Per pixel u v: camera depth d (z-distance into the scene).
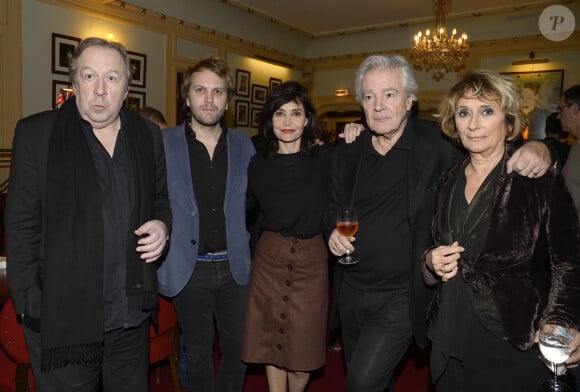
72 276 1.49
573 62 7.17
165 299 2.14
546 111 7.38
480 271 1.42
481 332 1.43
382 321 1.86
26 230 1.51
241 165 2.17
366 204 1.91
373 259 1.87
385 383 1.86
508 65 7.74
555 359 1.20
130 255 1.62
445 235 1.52
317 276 2.09
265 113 2.10
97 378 1.69
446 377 1.54
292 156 2.09
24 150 1.49
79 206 1.51
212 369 2.26
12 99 5.01
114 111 1.55
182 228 2.05
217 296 2.22
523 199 1.38
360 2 7.49
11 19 4.94
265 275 2.12
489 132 1.41
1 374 1.98
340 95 9.48
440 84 8.38
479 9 7.62
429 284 1.66
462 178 1.54
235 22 7.96
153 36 6.55
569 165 2.36
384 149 1.91
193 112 2.08
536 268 1.41
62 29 5.41
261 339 2.12
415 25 8.47
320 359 2.11
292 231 2.09
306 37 9.63
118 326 1.65
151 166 1.71
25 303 1.54
